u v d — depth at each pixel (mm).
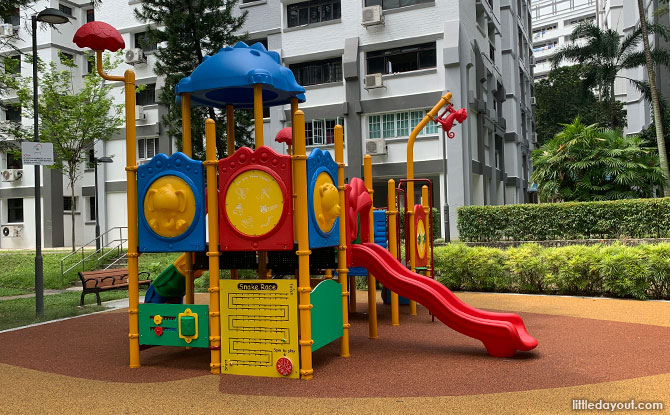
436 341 7395
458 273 12414
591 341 6941
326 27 24609
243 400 4840
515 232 16812
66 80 21672
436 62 22703
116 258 19984
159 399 4934
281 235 5676
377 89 23453
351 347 7125
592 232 15867
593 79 27828
